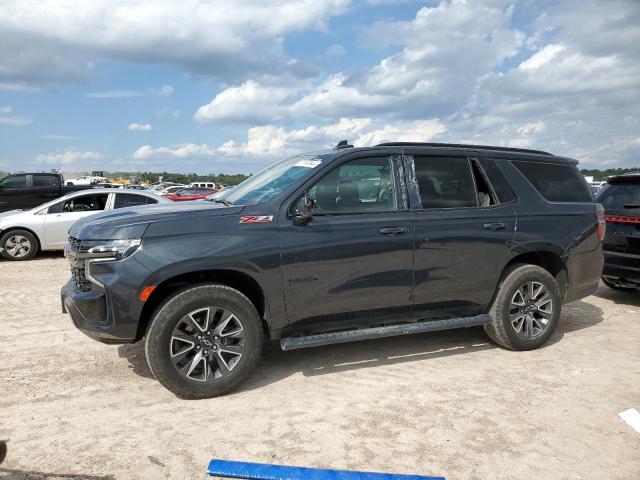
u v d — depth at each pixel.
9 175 14.07
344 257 4.32
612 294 7.80
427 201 4.71
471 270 4.81
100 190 11.84
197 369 4.01
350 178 4.50
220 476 2.91
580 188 5.55
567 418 3.66
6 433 3.42
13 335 5.59
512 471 3.00
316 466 3.05
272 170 5.04
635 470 3.03
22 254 11.17
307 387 4.21
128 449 3.21
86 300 3.84
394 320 4.66
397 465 3.06
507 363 4.77
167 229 3.92
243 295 4.04
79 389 4.16
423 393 4.09
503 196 5.05
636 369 4.61
